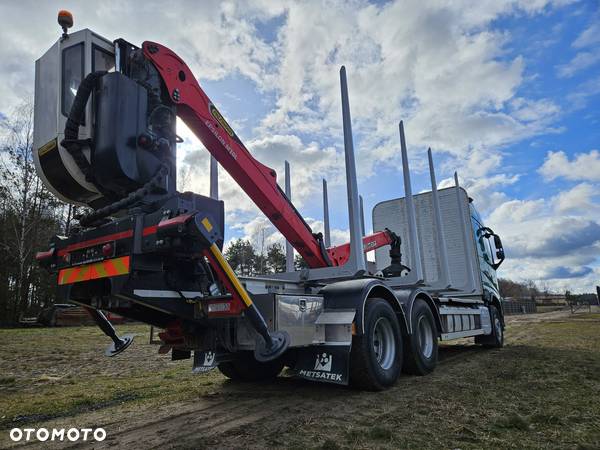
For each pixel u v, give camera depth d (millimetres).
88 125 3588
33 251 25688
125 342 4199
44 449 3053
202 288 4027
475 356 7977
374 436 3129
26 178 25266
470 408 3941
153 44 3963
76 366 7586
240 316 3686
